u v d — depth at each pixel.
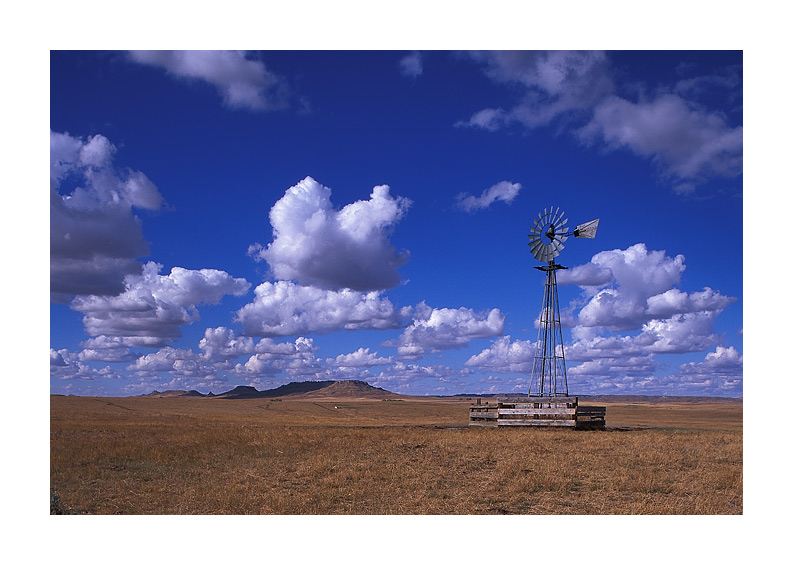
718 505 15.66
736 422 60.31
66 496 16.92
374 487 17.73
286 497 16.64
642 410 112.44
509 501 16.28
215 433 32.88
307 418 62.56
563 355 39.22
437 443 27.16
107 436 31.39
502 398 37.94
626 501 16.30
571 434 32.03
